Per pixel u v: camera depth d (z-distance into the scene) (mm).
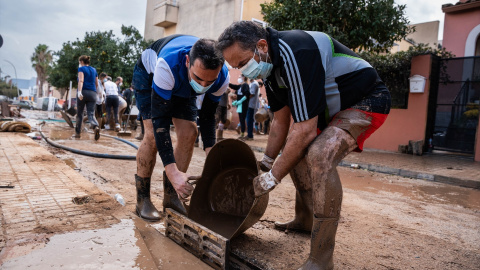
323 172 1737
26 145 5699
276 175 1837
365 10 8453
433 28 19859
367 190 4664
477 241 2727
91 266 1776
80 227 2254
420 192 4742
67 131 9602
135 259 1894
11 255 1816
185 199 2219
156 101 2264
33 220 2316
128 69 21734
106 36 22906
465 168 6582
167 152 2236
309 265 1812
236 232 2090
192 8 18250
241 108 10430
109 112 10438
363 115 1828
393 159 7535
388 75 9453
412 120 8930
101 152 6172
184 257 2078
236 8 15281
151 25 23281
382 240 2611
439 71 9047
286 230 2574
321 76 1710
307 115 1700
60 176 3553
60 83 29656
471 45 11273
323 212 1762
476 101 8531
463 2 11273
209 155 2414
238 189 2535
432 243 2613
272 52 1747
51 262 1780
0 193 2865
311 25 8703
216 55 2008
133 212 2867
